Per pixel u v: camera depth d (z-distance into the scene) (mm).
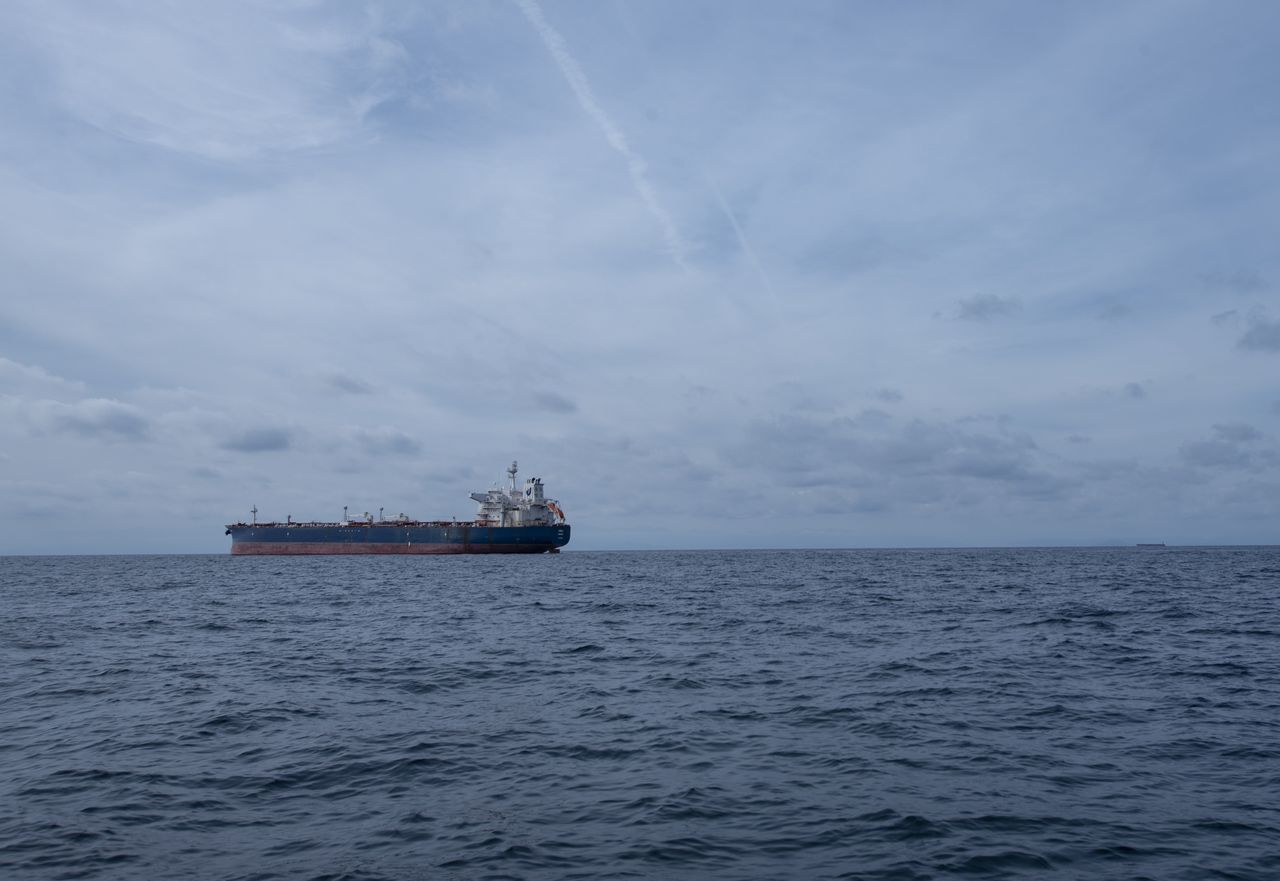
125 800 15703
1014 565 150500
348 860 12680
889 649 35000
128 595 75750
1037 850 12898
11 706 24500
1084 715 22141
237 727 21531
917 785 16266
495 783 16609
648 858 12695
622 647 36562
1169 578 97250
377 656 34438
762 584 88875
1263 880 11750
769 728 20984
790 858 12688
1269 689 25547
